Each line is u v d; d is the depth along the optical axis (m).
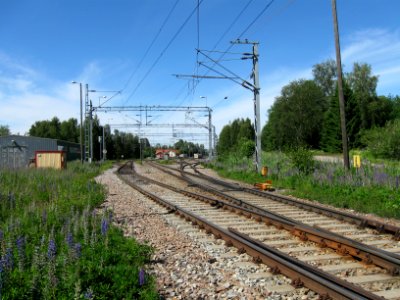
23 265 6.86
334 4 21.83
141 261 7.88
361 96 82.69
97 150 112.50
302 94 91.38
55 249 7.27
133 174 39.56
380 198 15.45
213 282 6.98
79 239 8.73
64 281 6.12
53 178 22.81
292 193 20.06
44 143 57.16
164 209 15.38
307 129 91.62
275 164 30.41
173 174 37.72
